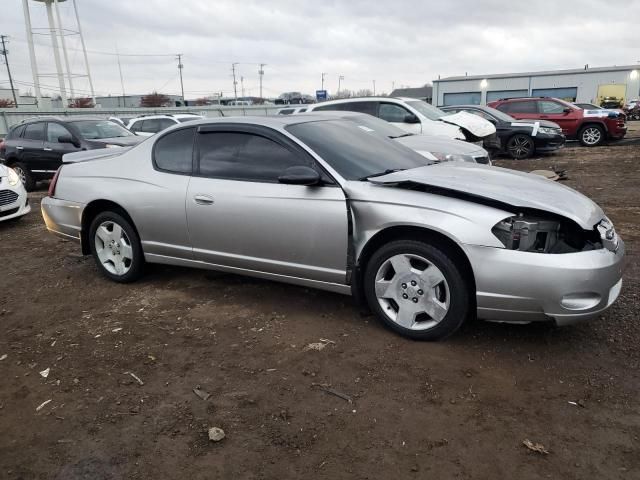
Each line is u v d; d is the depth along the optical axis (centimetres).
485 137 1067
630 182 966
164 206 433
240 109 3600
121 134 1166
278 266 389
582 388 293
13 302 459
